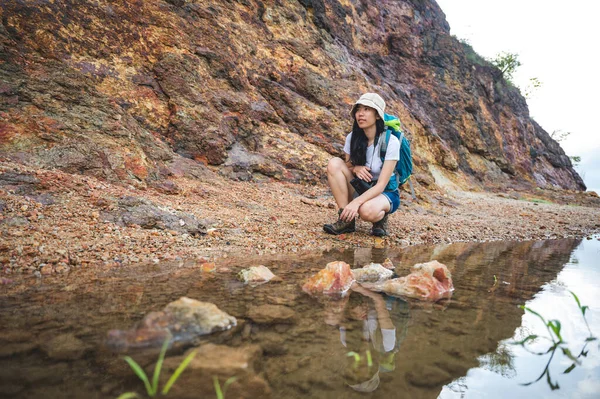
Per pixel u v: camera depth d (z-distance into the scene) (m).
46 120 3.71
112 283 1.72
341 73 9.06
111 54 4.96
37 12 4.29
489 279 2.13
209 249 2.65
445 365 0.99
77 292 1.55
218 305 1.43
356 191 3.58
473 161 14.38
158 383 0.83
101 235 2.49
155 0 5.78
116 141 4.01
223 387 0.82
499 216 7.24
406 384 0.88
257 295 1.59
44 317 1.23
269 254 2.68
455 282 2.04
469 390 0.86
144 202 3.13
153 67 5.39
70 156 3.51
